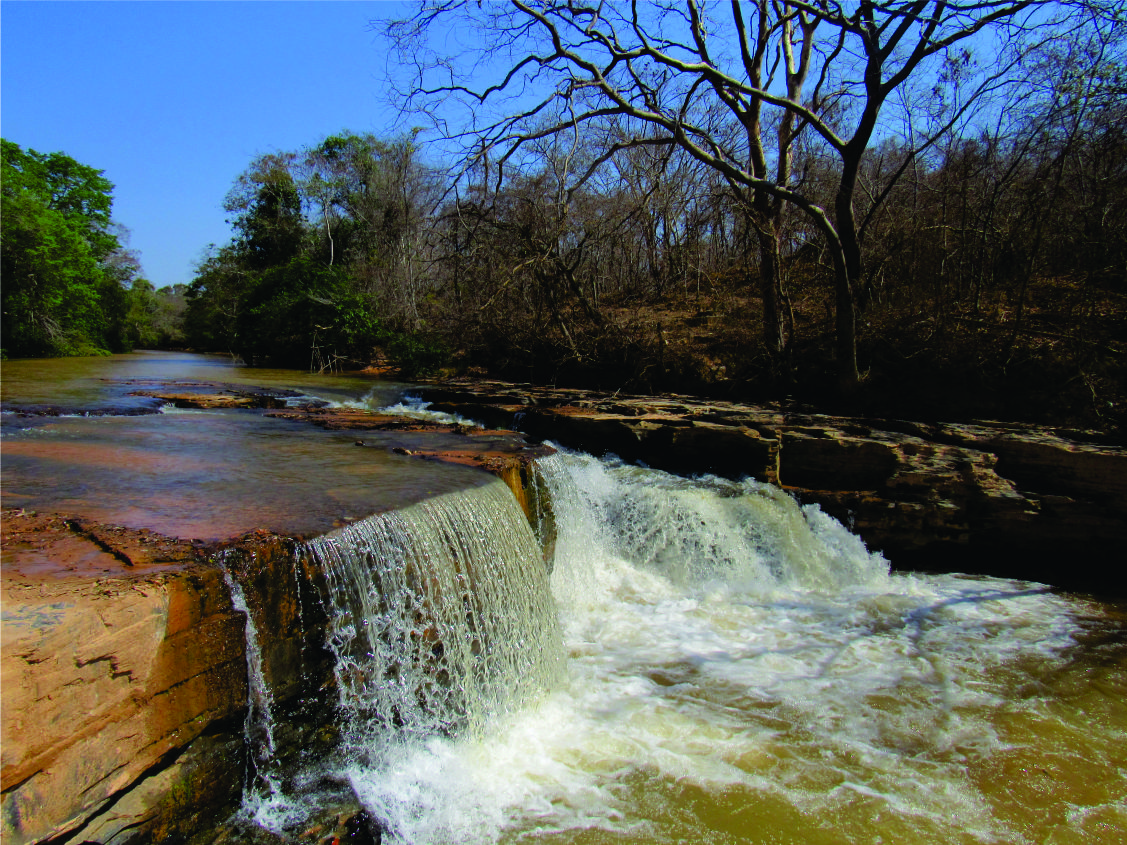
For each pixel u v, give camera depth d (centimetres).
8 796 289
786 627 761
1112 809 467
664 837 436
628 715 583
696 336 1681
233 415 1123
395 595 509
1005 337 1238
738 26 1588
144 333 5731
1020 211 1586
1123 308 1277
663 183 1969
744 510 916
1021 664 675
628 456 1109
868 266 1677
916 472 941
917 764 516
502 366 1941
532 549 689
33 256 2877
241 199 3862
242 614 405
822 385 1409
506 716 575
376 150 3516
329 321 2433
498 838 433
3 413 1027
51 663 306
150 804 353
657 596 843
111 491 575
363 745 477
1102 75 1295
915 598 842
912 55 1173
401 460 778
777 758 522
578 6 1292
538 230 1658
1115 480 875
